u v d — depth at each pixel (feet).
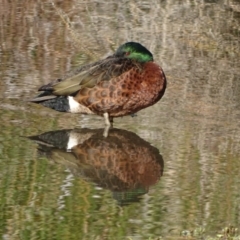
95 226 38.04
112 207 40.83
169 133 54.03
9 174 45.57
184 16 86.33
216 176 46.21
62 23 83.97
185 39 78.89
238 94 63.41
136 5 90.38
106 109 55.16
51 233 37.09
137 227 38.06
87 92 55.16
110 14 88.02
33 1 92.22
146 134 53.72
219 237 36.35
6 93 61.05
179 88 64.59
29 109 58.39
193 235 37.04
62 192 43.04
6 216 39.29
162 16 86.43
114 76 54.65
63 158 48.70
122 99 54.70
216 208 41.09
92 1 92.89
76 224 38.32
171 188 44.21
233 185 44.70
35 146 50.60
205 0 89.92
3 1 91.71
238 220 39.32
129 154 49.78
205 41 78.64
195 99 61.82
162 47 76.74
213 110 59.31
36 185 43.93
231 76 68.39
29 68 67.92
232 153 50.26
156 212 40.29
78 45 76.13
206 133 54.03
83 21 85.30
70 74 56.80
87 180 45.09
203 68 70.79
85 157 49.06
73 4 91.66
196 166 47.93
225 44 78.07
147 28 82.64
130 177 45.80
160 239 36.29
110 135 53.36
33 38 78.13
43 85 60.54
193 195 43.01
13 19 84.84
